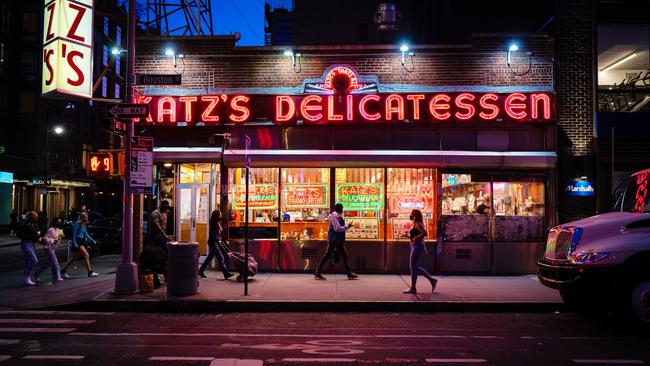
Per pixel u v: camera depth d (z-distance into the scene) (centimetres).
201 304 1018
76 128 4731
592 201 1427
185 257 1073
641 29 1487
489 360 654
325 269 1413
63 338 774
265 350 704
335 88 1427
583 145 1438
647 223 844
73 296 1089
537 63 1448
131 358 656
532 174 1430
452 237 1421
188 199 1564
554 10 1572
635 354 686
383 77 1445
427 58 1448
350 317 961
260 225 1439
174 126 1435
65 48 1192
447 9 2231
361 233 1438
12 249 2605
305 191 1449
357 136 1433
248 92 1444
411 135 1431
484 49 1448
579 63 1455
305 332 829
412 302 1024
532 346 732
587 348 720
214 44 1467
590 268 831
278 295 1080
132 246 1177
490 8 2053
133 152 1116
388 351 701
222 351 697
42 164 4212
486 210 1426
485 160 1388
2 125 4144
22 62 4241
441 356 675
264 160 1397
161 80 1159
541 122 1405
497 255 1416
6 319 927
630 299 816
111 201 5897
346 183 1448
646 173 933
